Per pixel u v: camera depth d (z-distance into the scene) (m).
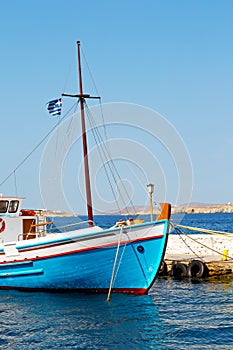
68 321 20.08
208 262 33.56
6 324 19.78
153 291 27.34
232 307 22.89
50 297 24.62
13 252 26.05
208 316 21.05
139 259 24.03
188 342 17.44
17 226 28.00
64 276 24.98
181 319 20.52
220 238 51.44
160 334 18.38
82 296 24.70
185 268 33.34
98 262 24.38
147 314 21.23
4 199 27.78
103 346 17.05
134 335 18.23
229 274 33.62
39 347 17.00
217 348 16.73
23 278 25.94
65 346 17.06
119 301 23.50
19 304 23.17
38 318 20.61
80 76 28.61
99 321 20.09
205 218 171.88
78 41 29.06
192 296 25.72
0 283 26.80
